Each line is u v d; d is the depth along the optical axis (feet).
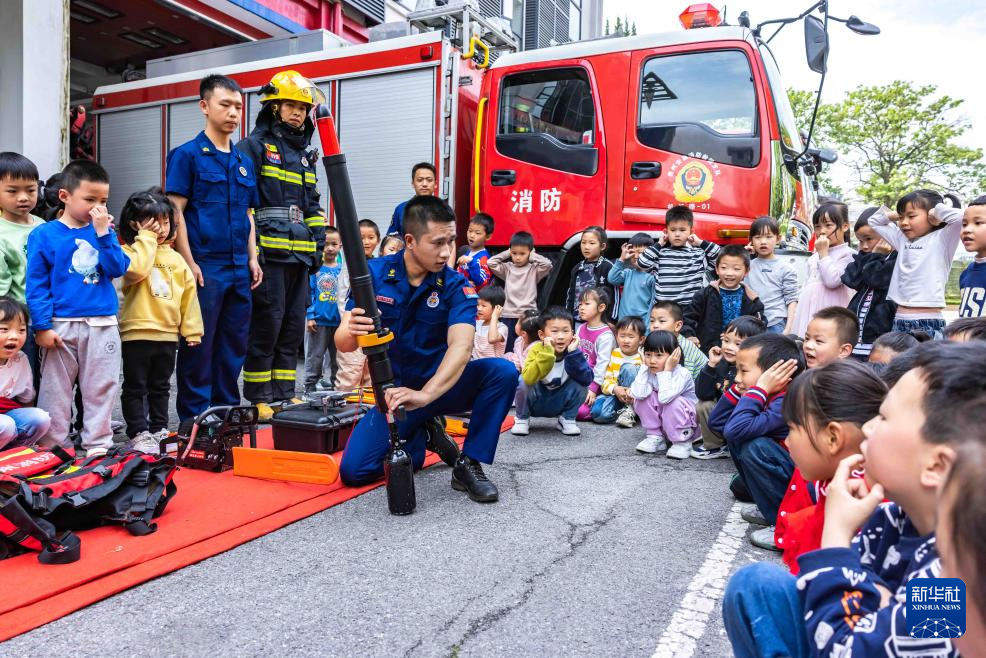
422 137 19.47
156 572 6.86
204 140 12.56
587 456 12.28
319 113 7.91
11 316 9.80
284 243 13.89
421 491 9.89
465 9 19.42
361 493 9.68
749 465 8.52
